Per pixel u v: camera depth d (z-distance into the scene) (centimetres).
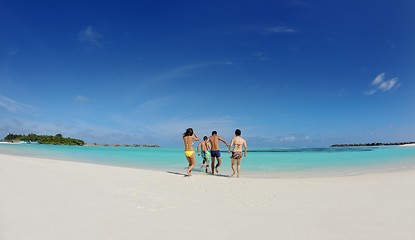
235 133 1118
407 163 1631
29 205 500
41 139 6331
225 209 534
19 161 1200
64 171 959
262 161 1975
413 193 677
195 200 607
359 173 1200
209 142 1241
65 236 366
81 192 626
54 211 472
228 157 2406
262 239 382
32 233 371
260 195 670
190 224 439
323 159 2119
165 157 2427
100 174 948
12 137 6875
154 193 665
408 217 483
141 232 395
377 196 652
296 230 418
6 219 421
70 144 6475
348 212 517
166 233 396
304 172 1288
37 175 824
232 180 943
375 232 410
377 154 2662
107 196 603
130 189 698
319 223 452
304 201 607
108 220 441
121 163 1798
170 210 518
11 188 623
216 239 379
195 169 1445
